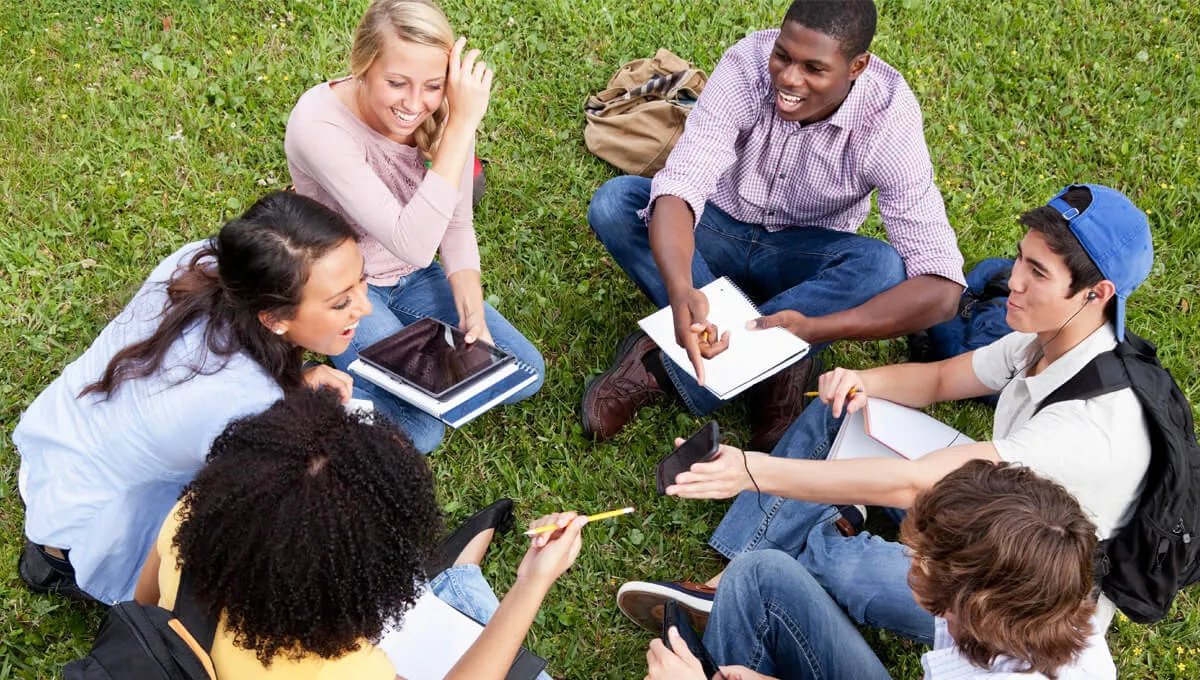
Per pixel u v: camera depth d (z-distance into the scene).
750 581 2.63
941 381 3.22
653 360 3.67
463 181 3.38
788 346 3.31
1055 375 2.72
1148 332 4.16
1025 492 2.05
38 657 2.86
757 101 3.55
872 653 2.56
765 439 3.64
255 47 4.63
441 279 3.56
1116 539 2.68
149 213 4.00
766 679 2.56
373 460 1.78
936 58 5.26
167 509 2.65
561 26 5.03
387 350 3.09
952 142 4.89
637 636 3.15
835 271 3.59
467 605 2.76
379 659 1.97
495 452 3.53
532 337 3.90
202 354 2.43
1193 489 2.56
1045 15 5.52
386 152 3.22
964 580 2.02
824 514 3.17
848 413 3.12
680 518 3.43
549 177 4.48
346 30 4.79
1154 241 4.53
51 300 3.68
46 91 4.30
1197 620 3.26
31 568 2.84
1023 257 2.69
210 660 1.87
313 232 2.42
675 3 5.23
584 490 3.47
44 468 2.57
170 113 4.34
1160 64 5.33
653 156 4.43
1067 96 5.14
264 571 1.70
